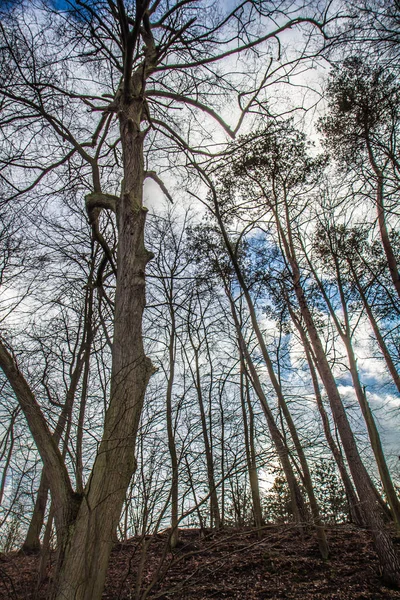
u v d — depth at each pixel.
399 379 12.52
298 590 6.84
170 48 6.79
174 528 3.06
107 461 3.16
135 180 4.96
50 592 2.84
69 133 5.86
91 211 5.32
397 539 8.83
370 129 6.69
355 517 10.09
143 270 4.30
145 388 3.64
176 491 3.32
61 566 2.80
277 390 7.92
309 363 12.16
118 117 5.75
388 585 6.93
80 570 2.73
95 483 3.08
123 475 3.13
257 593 6.64
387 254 10.48
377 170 6.51
